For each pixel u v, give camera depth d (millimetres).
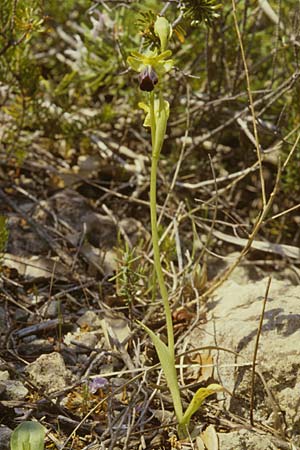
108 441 2883
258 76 5008
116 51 4633
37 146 4855
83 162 4797
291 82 4074
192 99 4727
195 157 4812
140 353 3439
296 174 4438
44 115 4699
